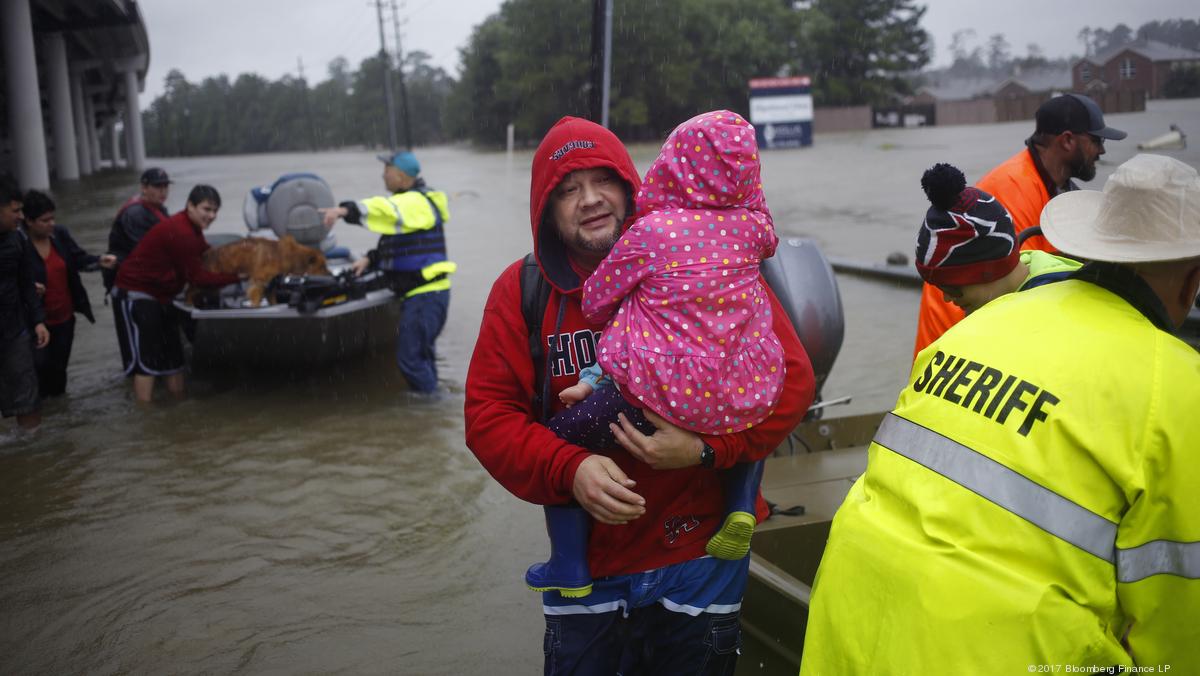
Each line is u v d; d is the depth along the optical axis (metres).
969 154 35.53
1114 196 1.87
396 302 9.16
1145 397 1.69
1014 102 79.00
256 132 171.88
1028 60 110.31
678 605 2.56
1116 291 1.88
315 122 165.62
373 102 137.25
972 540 1.75
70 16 43.22
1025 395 1.77
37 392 7.01
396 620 4.22
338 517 5.38
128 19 43.31
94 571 4.79
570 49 76.00
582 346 2.60
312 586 4.56
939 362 1.97
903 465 1.90
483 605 4.35
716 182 2.32
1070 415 1.72
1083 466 1.70
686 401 2.28
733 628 2.60
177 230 7.66
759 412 2.35
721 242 2.32
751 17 82.00
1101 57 50.00
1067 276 2.11
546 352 2.62
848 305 10.59
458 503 5.54
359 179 42.94
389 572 4.70
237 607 4.37
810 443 4.73
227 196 34.59
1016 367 1.82
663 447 2.33
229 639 4.09
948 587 1.74
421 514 5.40
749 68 77.50
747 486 2.53
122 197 31.58
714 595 2.57
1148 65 48.25
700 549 2.56
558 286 2.61
